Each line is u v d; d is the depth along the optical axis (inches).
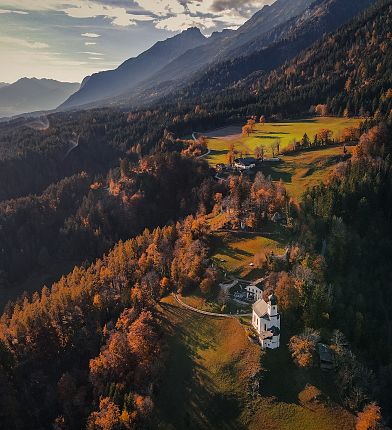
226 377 4276.6
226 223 6752.0
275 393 4050.2
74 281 6791.3
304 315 4552.2
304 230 5841.5
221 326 4899.1
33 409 4840.1
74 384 4847.4
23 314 5876.0
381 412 3831.2
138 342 4687.5
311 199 6437.0
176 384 4409.5
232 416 3986.2
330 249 5497.1
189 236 6461.6
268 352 4377.5
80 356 5447.8
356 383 3954.2
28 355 5438.0
